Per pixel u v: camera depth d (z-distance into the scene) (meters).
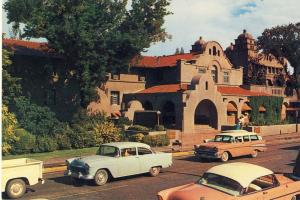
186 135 36.47
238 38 64.69
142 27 35.47
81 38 31.05
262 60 64.56
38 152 26.30
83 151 27.08
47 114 29.36
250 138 24.77
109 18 34.06
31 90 37.53
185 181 17.44
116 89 43.47
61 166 21.12
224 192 10.15
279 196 10.99
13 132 23.30
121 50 34.16
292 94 65.69
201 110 43.44
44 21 31.27
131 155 17.56
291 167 21.02
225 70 50.06
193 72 46.31
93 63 33.06
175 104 38.94
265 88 56.84
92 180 17.41
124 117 38.72
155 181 17.42
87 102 34.91
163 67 46.47
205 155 23.27
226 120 42.47
